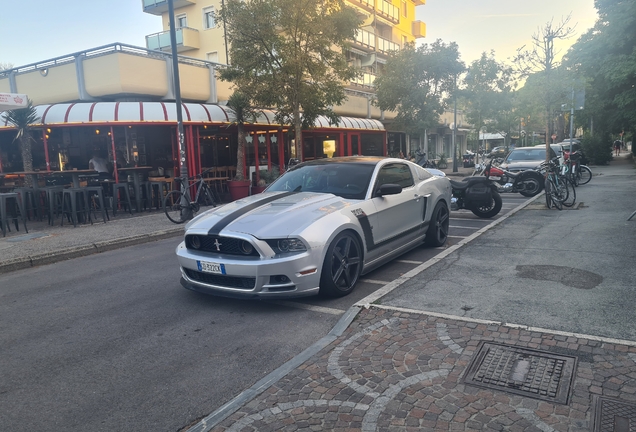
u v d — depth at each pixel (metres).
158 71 15.17
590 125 35.16
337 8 14.15
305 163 6.86
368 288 5.41
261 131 17.84
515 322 4.00
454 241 7.82
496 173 13.88
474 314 4.23
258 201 5.56
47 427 2.89
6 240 9.33
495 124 30.61
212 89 17.02
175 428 2.84
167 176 15.16
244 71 14.22
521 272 5.52
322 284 4.88
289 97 14.27
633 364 3.17
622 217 8.77
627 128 26.34
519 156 15.22
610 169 23.00
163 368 3.63
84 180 13.38
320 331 4.21
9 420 2.99
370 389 3.05
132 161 15.73
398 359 3.44
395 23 39.28
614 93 24.23
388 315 4.30
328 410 2.84
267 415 2.83
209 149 17.30
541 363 3.25
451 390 2.98
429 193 7.06
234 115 15.25
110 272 6.90
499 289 4.92
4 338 4.43
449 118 38.97
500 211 10.86
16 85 16.28
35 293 5.98
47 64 16.00
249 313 4.76
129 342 4.17
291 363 3.49
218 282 4.86
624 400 2.77
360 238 5.34
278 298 4.61
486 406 2.79
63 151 16.16
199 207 12.35
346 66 14.52
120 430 2.83
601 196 12.10
